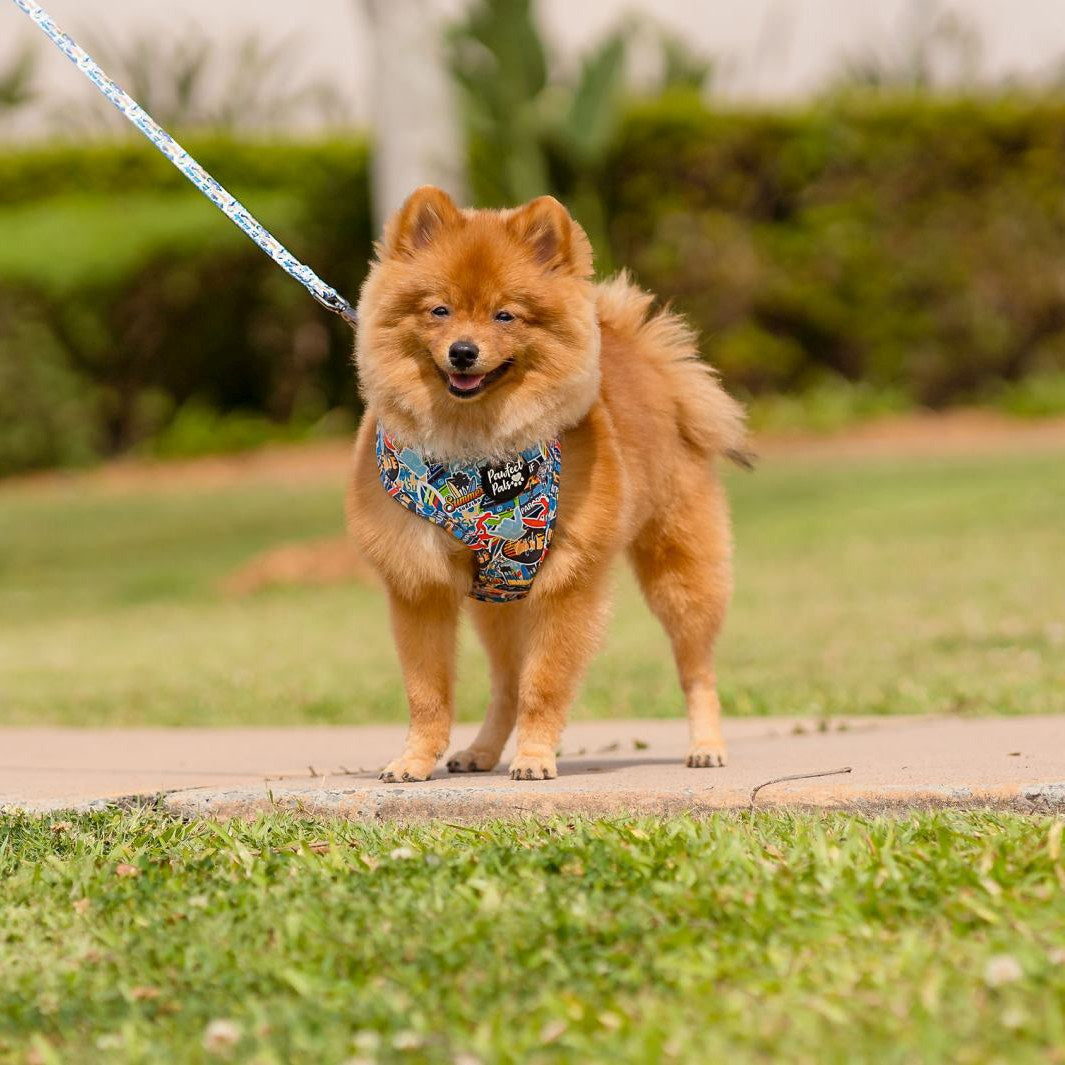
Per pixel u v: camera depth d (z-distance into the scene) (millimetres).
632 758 6918
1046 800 4910
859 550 16391
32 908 4203
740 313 26062
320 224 26016
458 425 5395
